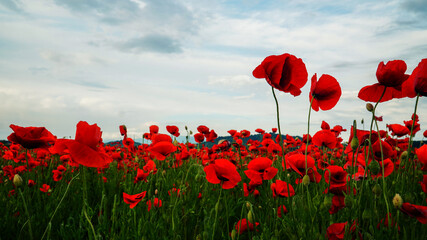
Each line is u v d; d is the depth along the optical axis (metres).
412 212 1.60
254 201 2.83
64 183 3.82
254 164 2.53
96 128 1.86
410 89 1.88
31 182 3.46
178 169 4.47
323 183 2.61
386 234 1.90
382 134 3.40
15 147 5.84
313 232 1.87
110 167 4.99
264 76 1.96
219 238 2.43
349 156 2.50
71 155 1.78
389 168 2.16
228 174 2.18
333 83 2.01
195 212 2.90
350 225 1.79
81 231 2.39
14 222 2.74
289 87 2.11
